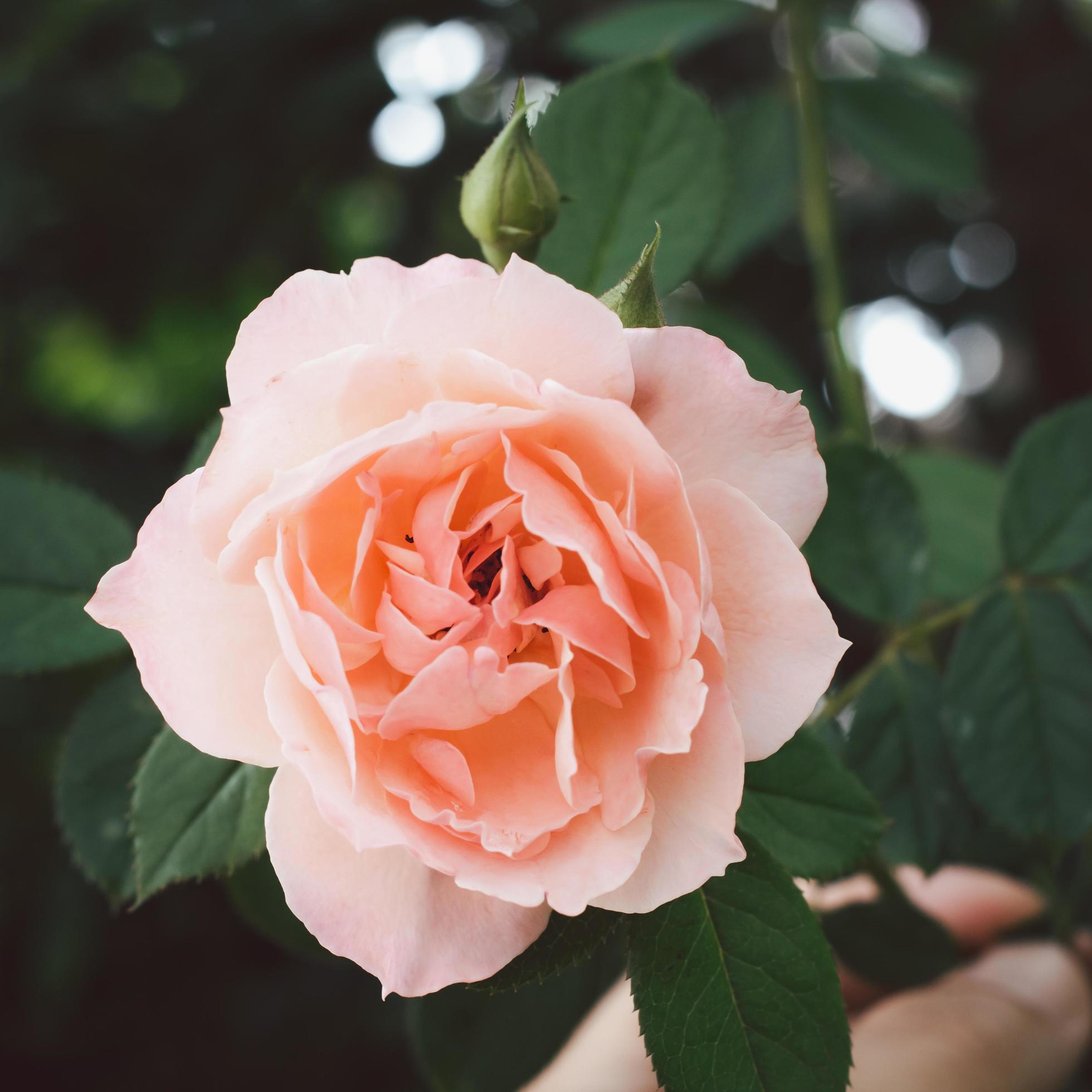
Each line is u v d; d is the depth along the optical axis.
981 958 0.30
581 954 0.20
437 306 0.18
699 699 0.18
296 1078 0.44
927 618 0.28
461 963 0.19
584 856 0.19
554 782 0.19
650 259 0.19
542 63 0.41
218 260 0.43
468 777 0.19
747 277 0.44
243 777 0.21
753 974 0.20
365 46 0.40
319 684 0.18
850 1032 0.20
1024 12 0.42
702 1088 0.20
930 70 0.33
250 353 0.19
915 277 0.47
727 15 0.32
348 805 0.18
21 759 0.44
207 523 0.19
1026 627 0.25
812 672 0.19
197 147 0.41
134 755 0.23
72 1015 0.44
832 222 0.30
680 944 0.21
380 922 0.19
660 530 0.19
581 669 0.19
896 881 0.27
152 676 0.19
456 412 0.18
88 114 0.40
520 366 0.19
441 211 0.43
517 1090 0.24
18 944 0.44
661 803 0.19
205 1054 0.44
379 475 0.19
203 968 0.45
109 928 0.43
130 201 0.42
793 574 0.19
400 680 0.20
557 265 0.25
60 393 0.58
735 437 0.19
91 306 0.47
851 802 0.21
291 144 0.40
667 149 0.25
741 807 0.21
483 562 0.20
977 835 0.30
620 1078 0.28
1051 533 0.26
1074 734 0.25
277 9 0.40
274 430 0.19
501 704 0.19
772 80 0.40
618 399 0.19
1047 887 0.31
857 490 0.26
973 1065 0.26
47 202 0.43
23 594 0.23
